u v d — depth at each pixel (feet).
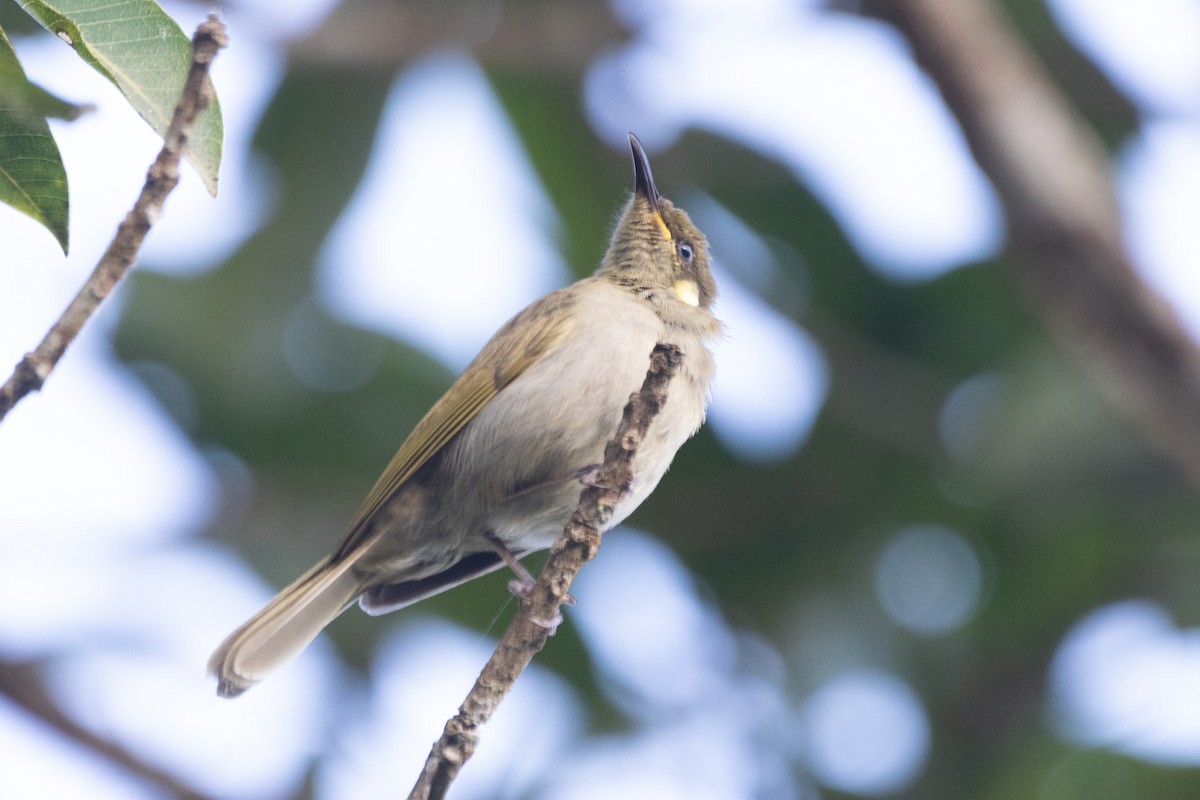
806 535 38.22
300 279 39.32
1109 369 33.04
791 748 36.01
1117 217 33.09
